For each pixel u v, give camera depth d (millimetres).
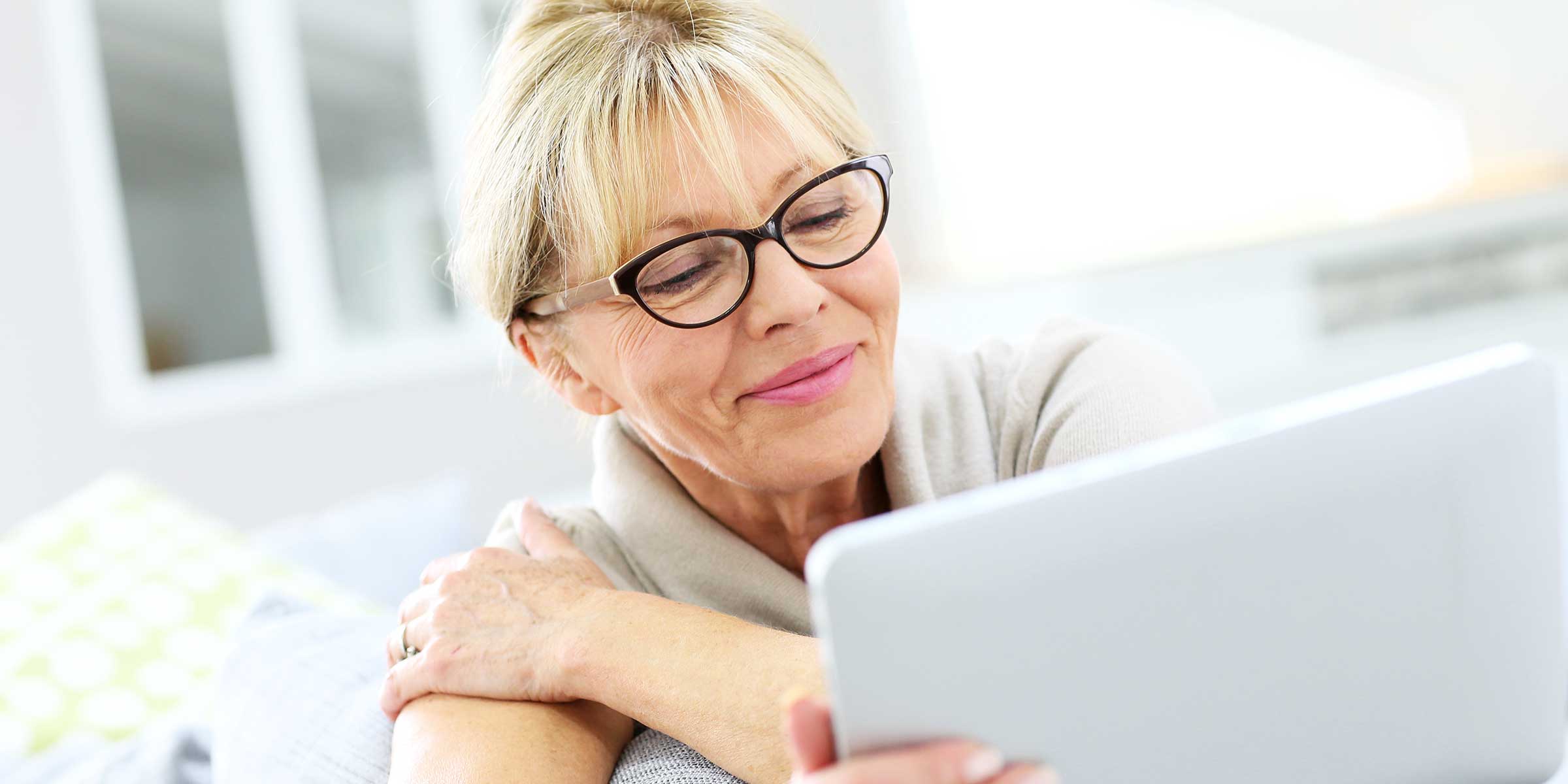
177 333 4676
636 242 1135
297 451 4609
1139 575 709
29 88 4227
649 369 1154
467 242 1271
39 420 4207
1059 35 4367
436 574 1251
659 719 1040
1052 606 690
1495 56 3812
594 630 1101
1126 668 710
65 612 1992
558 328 1236
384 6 5070
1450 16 3844
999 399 1381
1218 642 733
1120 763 716
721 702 1009
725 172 1102
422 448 4812
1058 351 1350
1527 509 833
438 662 1140
